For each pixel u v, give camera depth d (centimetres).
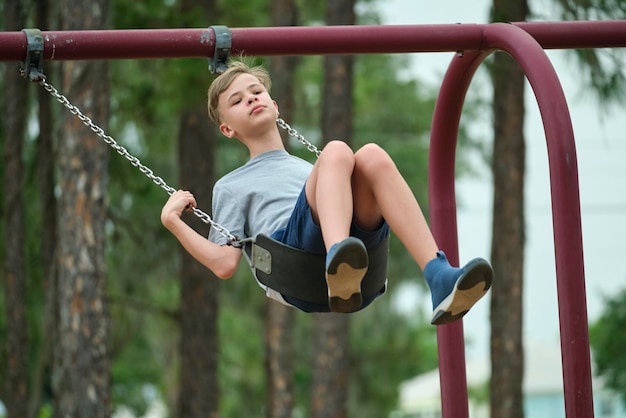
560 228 1291
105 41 1362
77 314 2658
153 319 3950
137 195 3509
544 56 1336
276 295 1283
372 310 4825
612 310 4744
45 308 3116
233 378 4725
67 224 2653
